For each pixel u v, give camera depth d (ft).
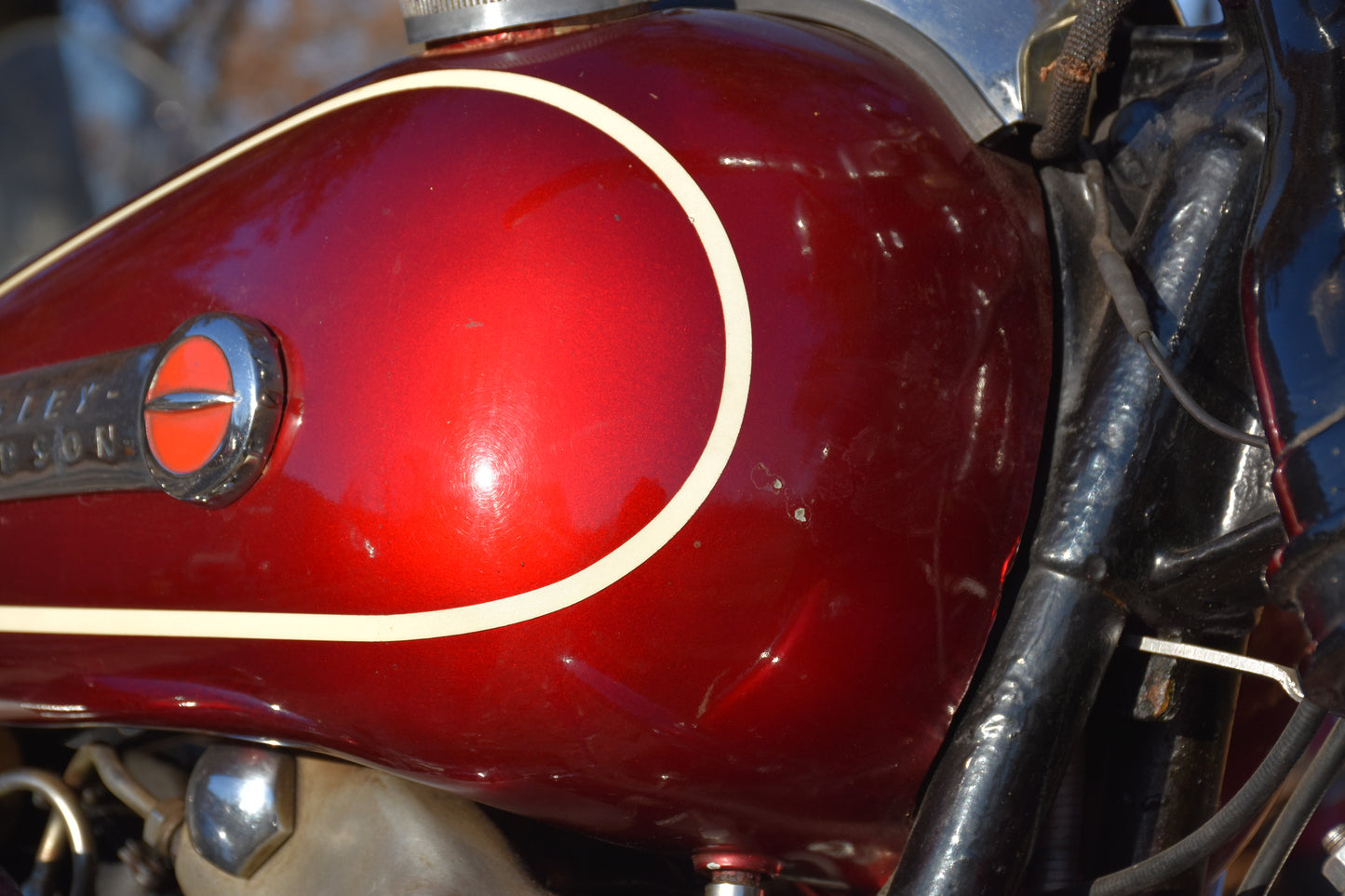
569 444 3.11
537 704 3.14
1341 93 3.00
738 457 3.11
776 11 3.49
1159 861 3.14
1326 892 3.82
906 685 3.15
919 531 3.14
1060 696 3.12
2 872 3.48
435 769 3.19
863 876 3.27
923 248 3.19
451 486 3.12
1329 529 2.89
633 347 3.13
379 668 3.16
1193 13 4.02
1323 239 2.97
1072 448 3.17
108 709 3.32
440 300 3.16
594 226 3.16
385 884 3.29
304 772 3.37
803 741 3.15
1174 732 3.27
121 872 3.63
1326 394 2.93
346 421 3.16
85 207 5.47
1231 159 3.18
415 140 3.25
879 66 3.30
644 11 3.42
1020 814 3.10
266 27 19.38
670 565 3.11
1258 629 3.49
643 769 3.16
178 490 3.20
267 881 3.37
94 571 3.29
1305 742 3.05
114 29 15.64
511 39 3.35
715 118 3.20
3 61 5.39
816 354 3.14
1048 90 3.27
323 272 3.21
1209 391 3.17
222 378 3.18
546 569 3.11
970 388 3.18
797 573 3.12
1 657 3.36
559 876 3.38
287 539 3.18
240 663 3.22
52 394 3.32
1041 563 3.15
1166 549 3.17
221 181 3.35
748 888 3.24
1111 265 3.15
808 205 3.17
